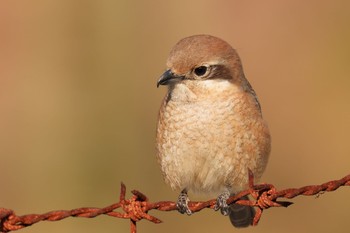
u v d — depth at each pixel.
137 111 15.83
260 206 7.97
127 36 16.91
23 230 13.62
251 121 9.21
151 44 17.19
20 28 17.11
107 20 16.86
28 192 14.92
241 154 9.20
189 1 17.78
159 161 9.60
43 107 15.99
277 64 17.66
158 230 14.37
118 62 16.58
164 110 9.37
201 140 9.15
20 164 15.30
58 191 14.81
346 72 17.31
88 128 15.41
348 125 16.48
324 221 14.84
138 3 17.09
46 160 15.16
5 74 16.62
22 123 15.88
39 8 17.11
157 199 14.78
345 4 17.95
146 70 16.77
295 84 17.34
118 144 15.15
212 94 9.19
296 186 15.95
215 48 9.36
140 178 14.88
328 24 17.80
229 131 9.12
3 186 15.10
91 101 15.80
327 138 16.34
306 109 16.88
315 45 17.70
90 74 16.31
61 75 16.31
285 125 16.69
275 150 16.28
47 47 16.84
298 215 14.87
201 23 17.81
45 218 7.90
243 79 9.49
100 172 14.84
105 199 14.67
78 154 15.01
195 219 14.44
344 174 15.95
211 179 9.35
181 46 9.38
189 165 9.29
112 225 13.82
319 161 16.14
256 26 18.02
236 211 10.44
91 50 16.66
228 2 18.20
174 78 9.27
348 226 14.83
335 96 16.92
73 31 16.86
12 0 17.27
